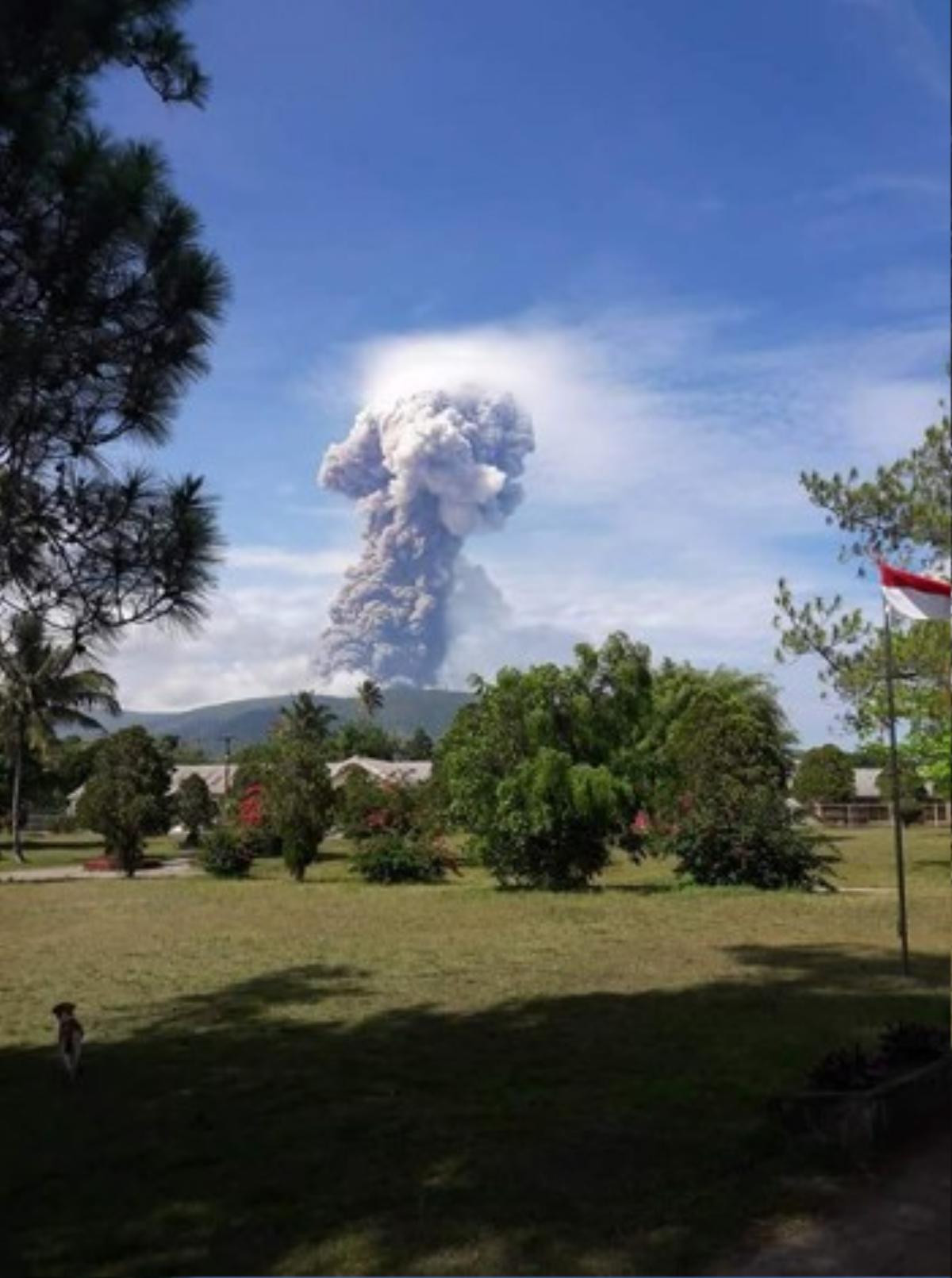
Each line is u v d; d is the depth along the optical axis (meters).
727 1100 7.17
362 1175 6.02
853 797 68.12
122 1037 9.95
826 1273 4.46
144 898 23.66
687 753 24.98
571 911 18.59
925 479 22.25
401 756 111.00
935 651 22.55
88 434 5.99
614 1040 9.10
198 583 6.07
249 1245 5.14
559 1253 4.86
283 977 12.88
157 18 6.28
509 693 23.81
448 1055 8.80
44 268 5.71
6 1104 7.79
